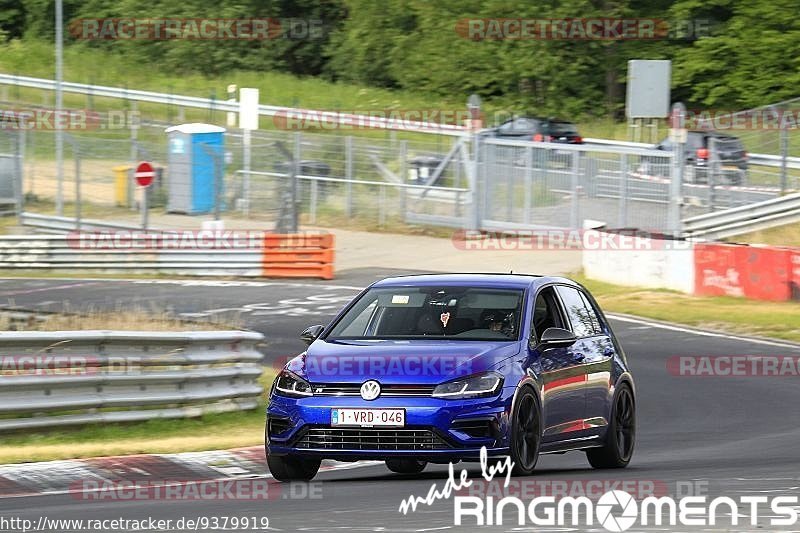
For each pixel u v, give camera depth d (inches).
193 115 6998.0
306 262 4124.0
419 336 1445.6
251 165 5246.1
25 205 5118.1
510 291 1497.3
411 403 1336.1
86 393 1875.0
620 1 7421.3
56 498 1326.3
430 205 4948.3
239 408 2124.8
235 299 3693.4
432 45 7785.4
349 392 1358.3
